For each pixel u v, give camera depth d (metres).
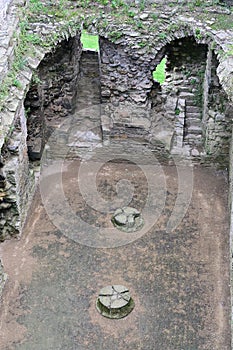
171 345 10.07
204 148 14.32
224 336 10.21
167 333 10.28
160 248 12.08
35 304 10.81
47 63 13.94
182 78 14.88
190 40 13.90
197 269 11.57
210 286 11.19
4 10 12.57
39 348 10.02
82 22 13.34
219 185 13.90
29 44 12.64
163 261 11.75
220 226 12.67
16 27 12.45
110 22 13.33
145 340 10.16
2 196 11.72
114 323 10.45
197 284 11.22
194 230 12.54
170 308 10.73
